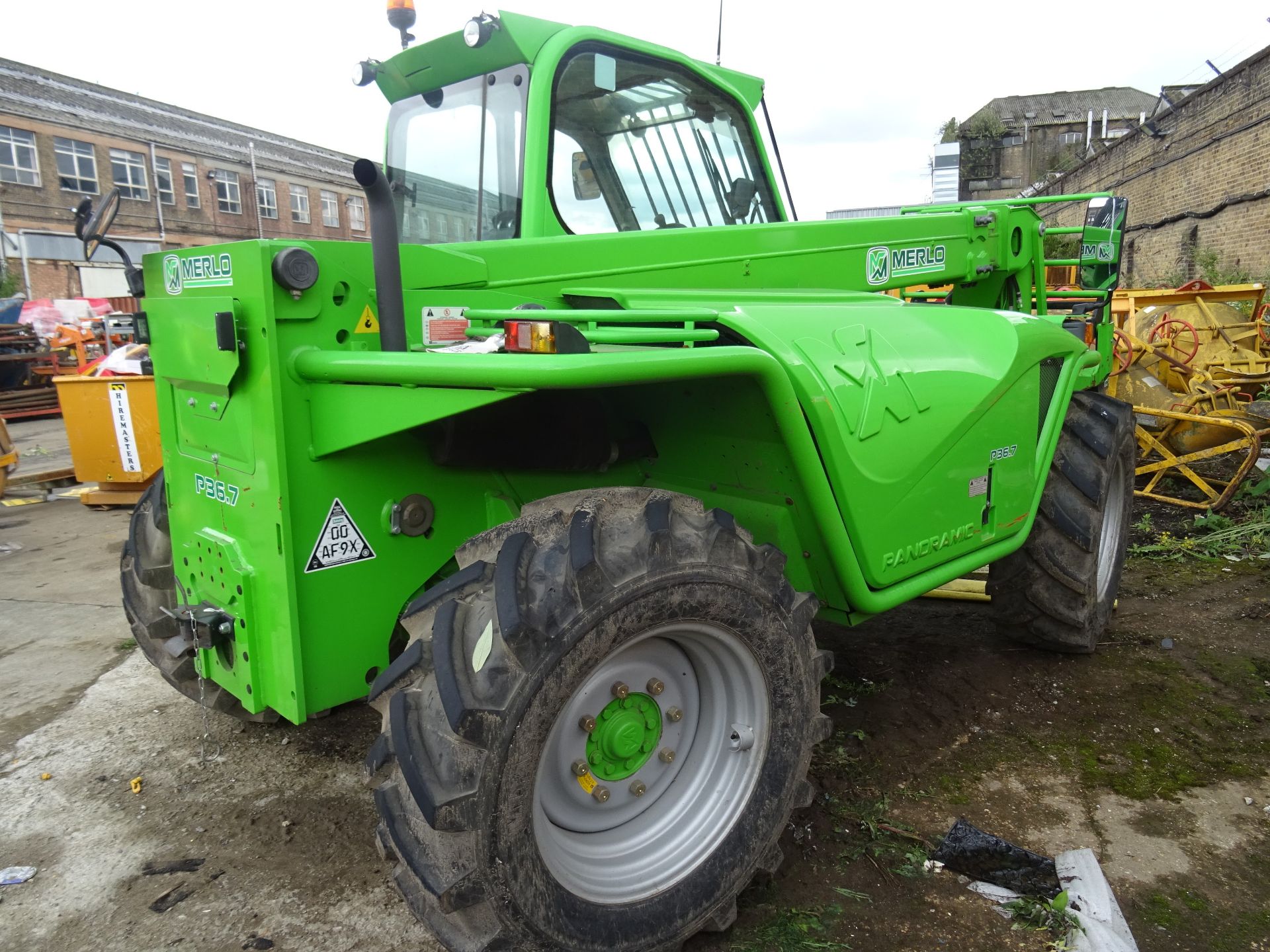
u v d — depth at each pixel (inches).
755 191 139.6
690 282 113.0
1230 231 575.2
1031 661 141.3
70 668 150.3
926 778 109.7
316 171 1189.7
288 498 81.4
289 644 83.5
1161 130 684.1
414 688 68.7
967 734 119.9
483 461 89.4
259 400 81.1
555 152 106.4
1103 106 1945.1
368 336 85.0
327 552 84.6
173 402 97.2
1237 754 113.1
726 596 76.4
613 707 78.0
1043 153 1843.0
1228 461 252.2
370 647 88.9
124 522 254.2
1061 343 123.5
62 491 300.0
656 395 89.5
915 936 83.4
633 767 80.6
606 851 78.5
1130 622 155.5
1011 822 100.7
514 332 70.4
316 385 81.0
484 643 67.3
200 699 117.4
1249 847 95.2
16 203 1000.9
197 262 87.1
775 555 82.0
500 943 67.6
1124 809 102.5
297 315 80.0
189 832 103.7
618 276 105.0
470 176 113.3
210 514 93.4
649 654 79.4
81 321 663.1
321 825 104.5
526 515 78.2
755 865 83.0
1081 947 79.9
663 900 77.2
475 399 69.7
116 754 121.5
